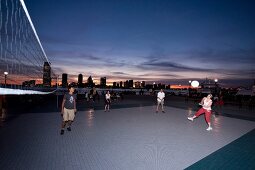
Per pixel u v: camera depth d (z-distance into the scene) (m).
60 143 6.41
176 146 6.31
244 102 21.81
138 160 5.16
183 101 28.16
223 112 15.57
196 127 9.17
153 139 7.05
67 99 7.66
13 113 12.66
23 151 5.63
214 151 5.91
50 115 12.08
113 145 6.30
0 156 5.25
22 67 12.86
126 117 11.99
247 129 8.89
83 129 8.46
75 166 4.73
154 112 14.56
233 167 4.85
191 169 4.71
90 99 27.55
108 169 4.62
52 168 4.61
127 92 52.44
